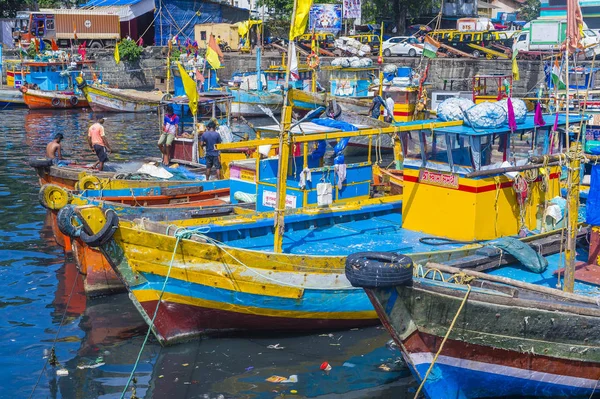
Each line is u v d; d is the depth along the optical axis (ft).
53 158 64.18
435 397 29.81
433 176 42.27
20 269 48.01
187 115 92.73
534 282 35.40
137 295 35.12
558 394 31.27
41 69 152.46
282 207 37.81
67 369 33.73
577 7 30.89
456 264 34.99
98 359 34.86
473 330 28.81
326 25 172.76
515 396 31.32
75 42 180.14
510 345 29.19
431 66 147.13
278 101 129.70
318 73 157.48
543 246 38.65
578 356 29.91
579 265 36.55
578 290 34.27
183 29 192.65
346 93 118.62
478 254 36.83
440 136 41.42
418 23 196.85
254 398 31.01
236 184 54.24
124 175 57.77
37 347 36.17
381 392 31.63
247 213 47.42
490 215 40.93
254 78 136.87
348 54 159.84
